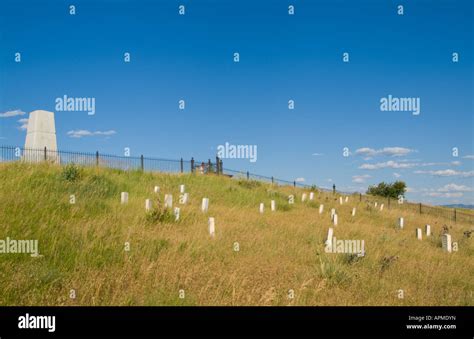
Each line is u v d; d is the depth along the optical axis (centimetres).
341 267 916
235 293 723
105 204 1378
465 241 1702
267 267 920
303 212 2209
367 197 4353
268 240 1261
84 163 2447
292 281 843
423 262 1160
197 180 2675
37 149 2492
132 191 1880
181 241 1049
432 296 831
